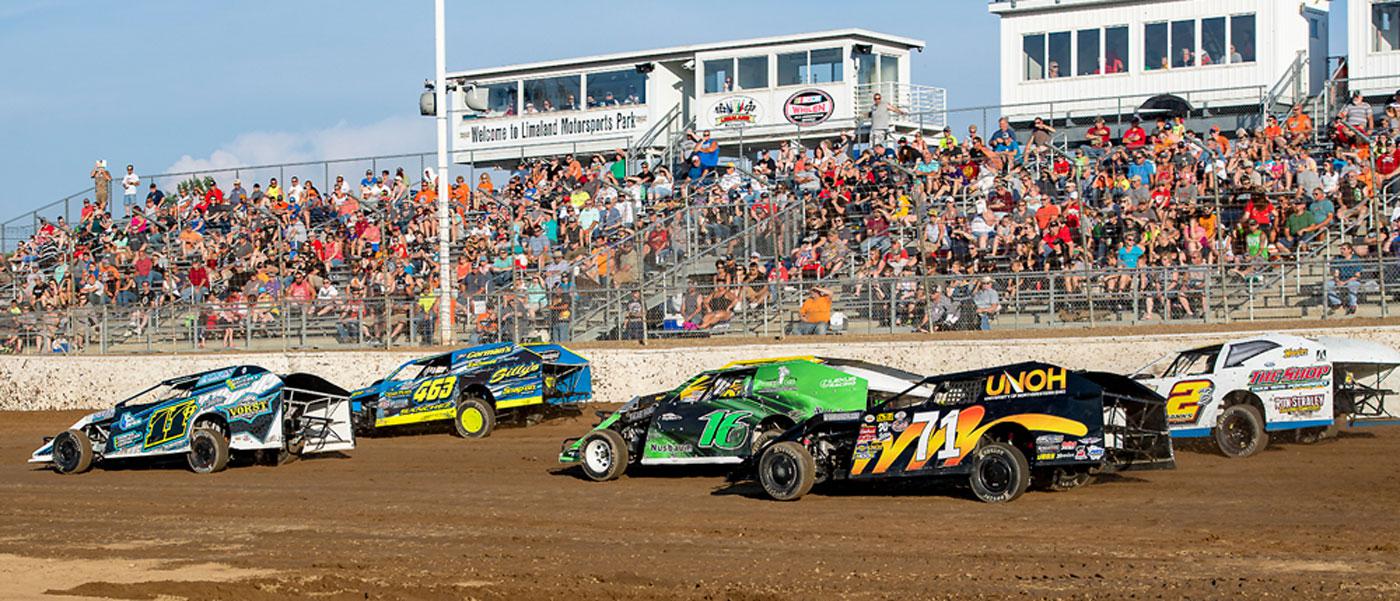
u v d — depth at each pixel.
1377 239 24.75
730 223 32.06
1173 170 29.91
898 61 44.28
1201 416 18.55
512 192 39.50
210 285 37.19
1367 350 18.45
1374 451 18.45
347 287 36.03
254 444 21.16
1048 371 15.15
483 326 30.56
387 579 12.56
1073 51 40.06
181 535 15.59
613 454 18.50
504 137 47.97
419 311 31.25
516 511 16.33
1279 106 37.28
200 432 21.08
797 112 43.00
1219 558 11.98
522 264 32.91
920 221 28.00
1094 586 11.11
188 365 32.38
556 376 25.41
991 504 15.12
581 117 46.69
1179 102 36.88
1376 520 13.62
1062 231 28.30
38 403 34.06
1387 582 10.79
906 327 27.00
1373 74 36.25
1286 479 16.47
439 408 24.88
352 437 22.28
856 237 30.88
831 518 14.79
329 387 22.09
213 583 12.55
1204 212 28.66
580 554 13.41
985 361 25.61
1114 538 13.06
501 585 12.09
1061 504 15.03
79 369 33.59
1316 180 28.45
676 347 28.16
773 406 17.80
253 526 16.03
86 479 21.14
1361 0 36.41
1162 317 25.53
